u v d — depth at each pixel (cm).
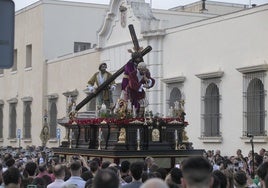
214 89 2967
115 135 1967
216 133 2939
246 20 2758
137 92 1980
